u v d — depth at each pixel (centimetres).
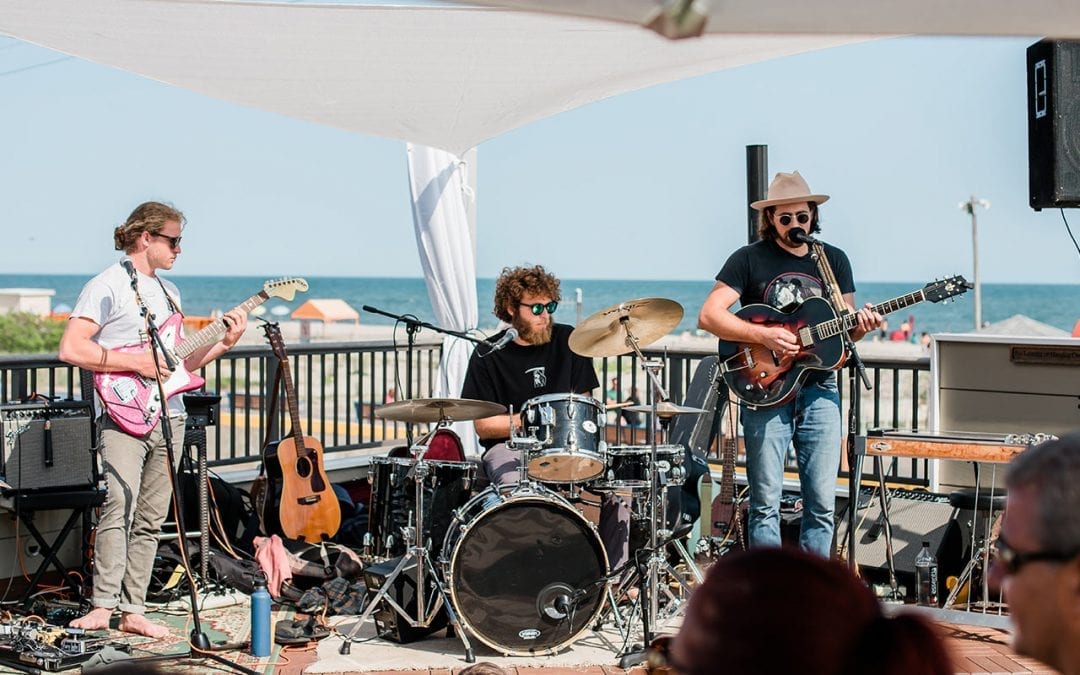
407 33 545
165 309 547
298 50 561
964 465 660
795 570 122
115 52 562
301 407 2056
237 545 668
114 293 532
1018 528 153
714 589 122
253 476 737
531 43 561
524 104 646
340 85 606
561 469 513
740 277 552
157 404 537
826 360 532
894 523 634
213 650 522
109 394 529
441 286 732
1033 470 154
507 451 557
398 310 9462
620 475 543
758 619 118
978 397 663
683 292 9762
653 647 160
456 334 604
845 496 666
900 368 703
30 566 631
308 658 517
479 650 527
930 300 525
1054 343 635
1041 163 484
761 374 541
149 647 524
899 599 600
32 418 569
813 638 117
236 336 563
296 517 666
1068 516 149
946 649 122
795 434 551
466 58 577
